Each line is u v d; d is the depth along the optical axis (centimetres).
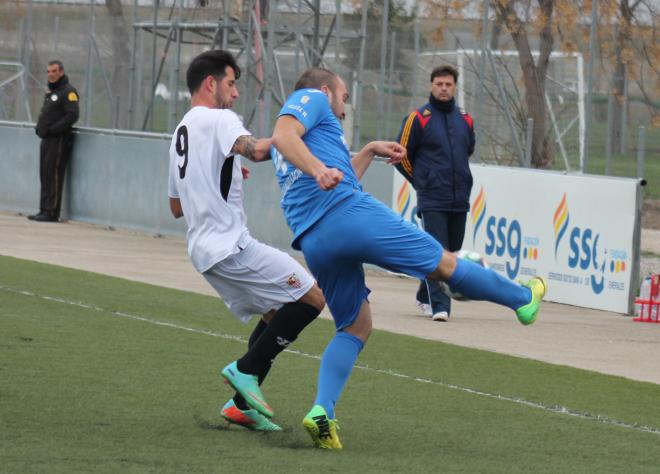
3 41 5184
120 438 1337
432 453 1338
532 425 1520
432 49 3997
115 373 1727
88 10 4794
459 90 3675
